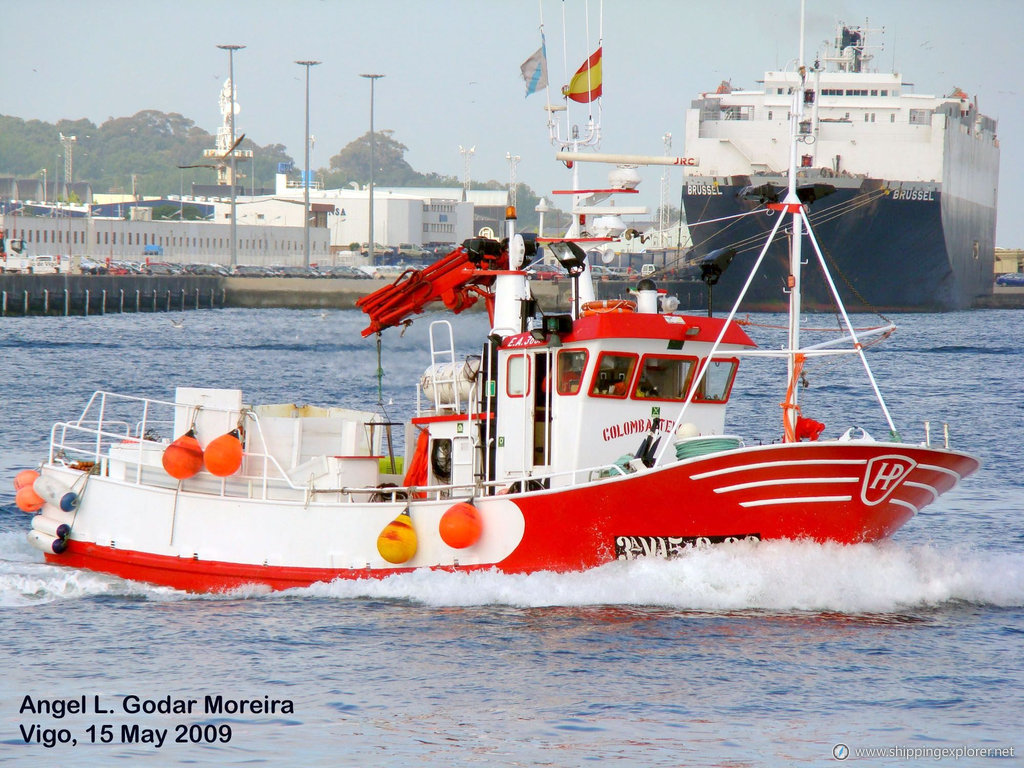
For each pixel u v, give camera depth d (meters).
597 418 65.12
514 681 53.44
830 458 60.44
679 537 63.22
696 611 63.22
